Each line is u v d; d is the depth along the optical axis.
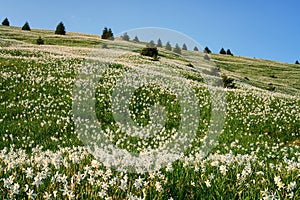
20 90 19.41
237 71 70.31
